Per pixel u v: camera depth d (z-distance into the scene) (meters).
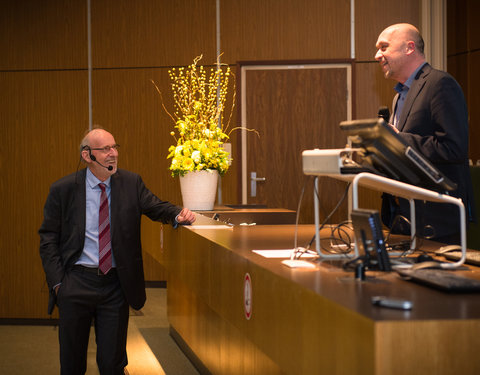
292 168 6.05
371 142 1.67
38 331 5.45
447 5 5.79
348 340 1.15
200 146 3.66
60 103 6.11
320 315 1.29
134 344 4.57
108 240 2.83
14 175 6.09
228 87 6.05
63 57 6.11
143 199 2.99
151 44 6.09
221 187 6.10
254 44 6.02
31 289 6.05
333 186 6.02
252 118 6.06
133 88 6.12
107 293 2.83
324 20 5.97
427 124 2.49
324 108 6.01
